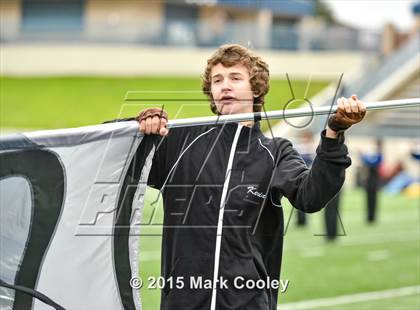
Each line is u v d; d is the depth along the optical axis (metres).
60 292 5.47
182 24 66.25
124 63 66.31
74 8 78.38
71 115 55.34
